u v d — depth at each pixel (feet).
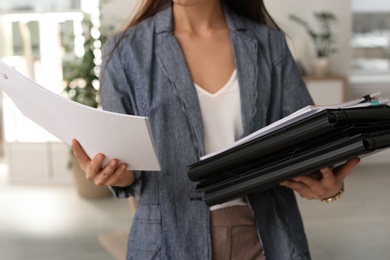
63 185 16.38
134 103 3.84
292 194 4.02
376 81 18.34
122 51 3.87
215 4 4.11
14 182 16.67
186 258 3.72
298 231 3.96
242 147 3.26
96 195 15.08
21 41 16.53
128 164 3.38
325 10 17.56
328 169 3.42
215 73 3.89
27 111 3.44
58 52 16.49
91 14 15.51
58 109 3.13
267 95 3.92
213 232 3.77
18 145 16.56
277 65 4.05
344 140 3.00
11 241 12.19
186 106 3.70
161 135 3.71
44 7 16.56
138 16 4.15
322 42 17.40
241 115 3.78
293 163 3.16
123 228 12.85
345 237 12.04
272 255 3.81
